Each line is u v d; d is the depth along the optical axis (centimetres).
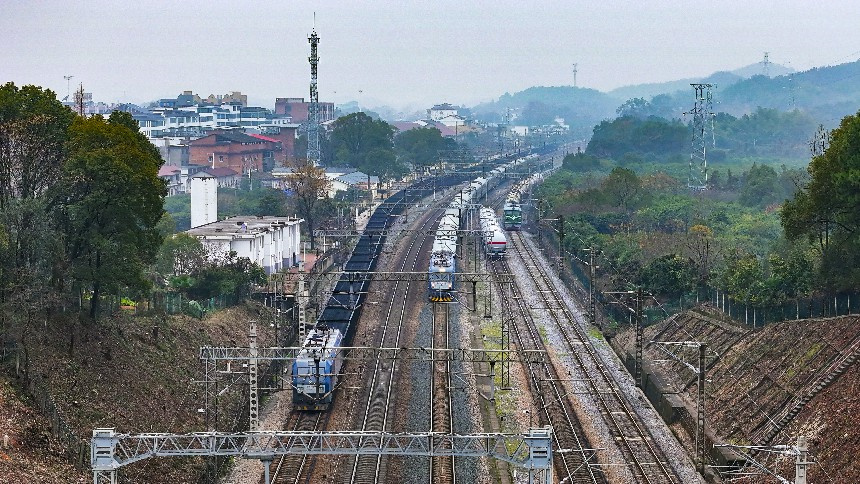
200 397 9025
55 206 8519
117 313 9738
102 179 8425
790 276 10512
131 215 8838
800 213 10169
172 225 14738
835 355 8338
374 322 12212
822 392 7906
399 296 13825
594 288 12862
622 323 12594
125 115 10375
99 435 5509
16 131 8294
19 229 7856
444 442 7925
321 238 17912
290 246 16000
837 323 8812
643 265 13325
